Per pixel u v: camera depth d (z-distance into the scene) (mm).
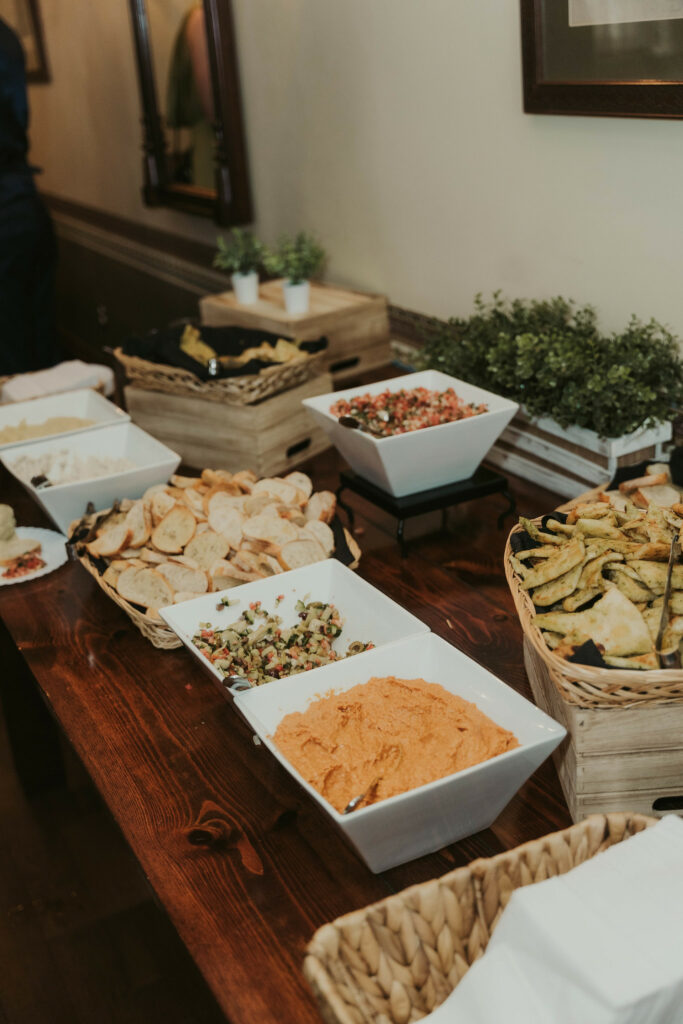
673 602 877
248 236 2152
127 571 1257
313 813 934
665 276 1461
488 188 1781
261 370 1639
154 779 996
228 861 882
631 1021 612
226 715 1089
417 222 2016
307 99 2270
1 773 2031
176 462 1504
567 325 1609
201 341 1812
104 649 1233
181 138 2883
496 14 1634
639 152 1435
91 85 3666
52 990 1490
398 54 1913
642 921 648
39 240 3014
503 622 1201
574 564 922
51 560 1466
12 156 2959
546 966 645
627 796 879
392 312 2178
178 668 1182
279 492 1395
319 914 817
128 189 3604
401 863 863
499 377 1504
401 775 841
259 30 2379
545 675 972
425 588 1299
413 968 696
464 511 1516
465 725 869
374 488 1420
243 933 806
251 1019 731
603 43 1413
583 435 1413
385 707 910
